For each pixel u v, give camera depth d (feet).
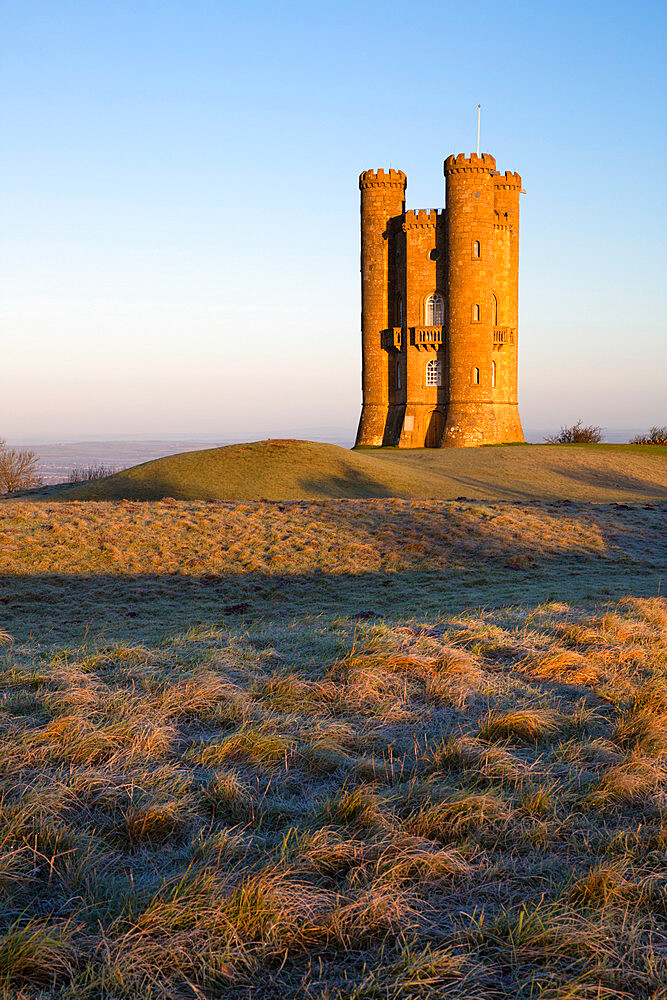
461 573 69.00
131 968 11.34
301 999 11.12
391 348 290.56
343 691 24.44
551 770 18.89
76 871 13.76
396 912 12.85
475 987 11.32
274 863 14.03
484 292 270.46
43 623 51.98
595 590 58.39
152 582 66.39
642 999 11.12
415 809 16.57
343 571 70.03
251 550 76.79
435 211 276.82
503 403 286.66
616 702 24.13
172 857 14.79
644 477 181.06
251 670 27.76
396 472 160.97
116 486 154.10
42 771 17.65
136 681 25.53
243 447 175.01
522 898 13.58
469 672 26.68
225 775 17.69
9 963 11.23
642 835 15.52
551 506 98.48
